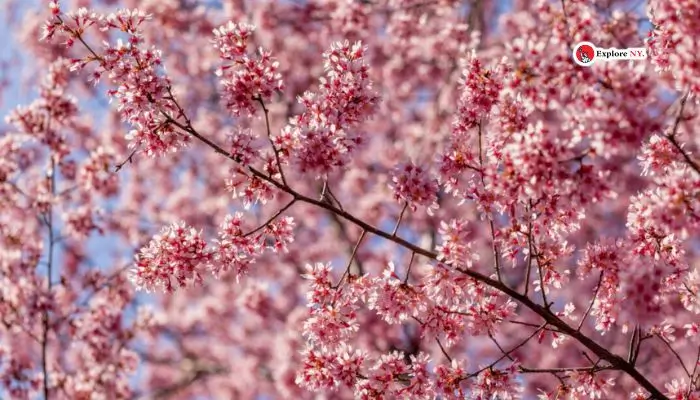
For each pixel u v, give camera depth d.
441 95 15.02
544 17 7.11
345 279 5.41
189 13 15.72
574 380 5.40
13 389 10.39
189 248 5.30
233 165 5.30
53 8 5.14
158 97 5.15
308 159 4.95
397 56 14.77
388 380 5.25
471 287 5.34
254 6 15.10
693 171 4.62
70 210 10.80
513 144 4.40
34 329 10.59
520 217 5.08
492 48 12.97
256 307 15.18
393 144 16.30
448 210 13.70
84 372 10.75
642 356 11.99
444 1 12.72
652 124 4.13
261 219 16.36
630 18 7.08
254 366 16.73
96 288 10.87
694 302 5.26
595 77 4.25
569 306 5.51
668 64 5.00
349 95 5.19
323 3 14.44
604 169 4.38
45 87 9.91
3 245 10.16
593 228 13.62
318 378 5.30
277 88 5.20
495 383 5.23
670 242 5.18
